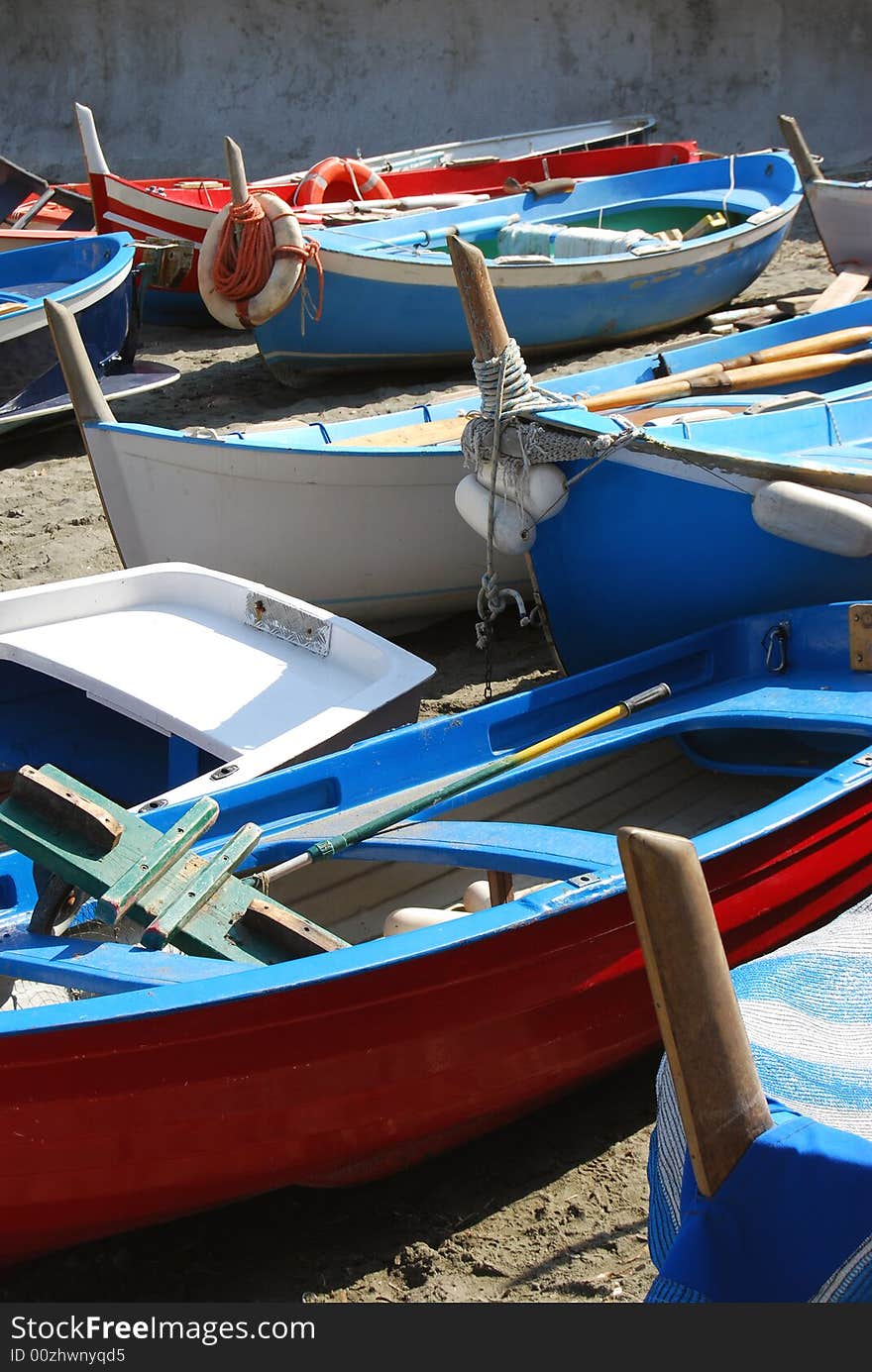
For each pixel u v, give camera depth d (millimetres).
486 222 10211
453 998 2795
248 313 8109
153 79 18562
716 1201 1807
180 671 4430
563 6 18219
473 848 3289
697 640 4324
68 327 5473
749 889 3242
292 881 3666
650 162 11938
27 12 18547
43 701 4887
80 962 2791
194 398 9281
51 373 8414
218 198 11555
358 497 5488
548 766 3709
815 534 4145
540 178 12055
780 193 10633
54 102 18641
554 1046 3002
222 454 5379
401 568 5758
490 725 3965
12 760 4754
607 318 9578
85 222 12773
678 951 1694
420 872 3932
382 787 3777
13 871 3279
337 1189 3061
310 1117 2740
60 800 2891
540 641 5992
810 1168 1768
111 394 8633
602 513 4625
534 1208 2969
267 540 5594
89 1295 2801
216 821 3523
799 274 11812
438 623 6266
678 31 18094
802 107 17922
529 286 8984
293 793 3654
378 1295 2744
